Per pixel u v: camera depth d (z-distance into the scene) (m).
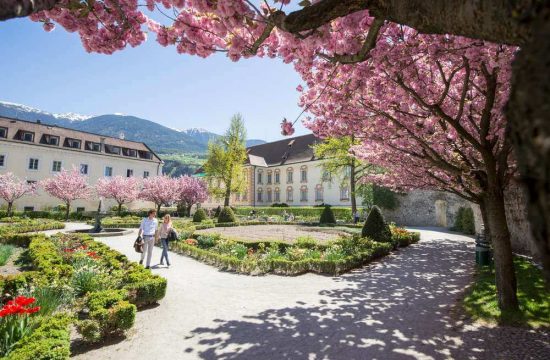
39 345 3.70
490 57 4.45
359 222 28.23
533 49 0.95
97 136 45.25
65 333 4.14
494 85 5.25
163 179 35.00
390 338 5.01
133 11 3.93
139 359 4.41
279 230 21.80
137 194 35.16
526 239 11.35
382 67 5.20
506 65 4.38
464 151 7.54
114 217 31.42
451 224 28.84
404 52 4.80
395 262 11.59
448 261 11.70
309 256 10.94
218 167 36.06
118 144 46.69
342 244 12.81
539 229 0.89
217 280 8.95
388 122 6.83
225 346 4.79
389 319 5.87
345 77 5.93
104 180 35.69
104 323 4.93
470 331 5.19
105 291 5.97
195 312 6.31
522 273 8.46
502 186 5.98
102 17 3.81
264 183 56.66
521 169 0.95
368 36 3.09
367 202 33.34
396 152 8.30
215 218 34.59
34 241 12.51
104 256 10.05
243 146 37.25
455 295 7.39
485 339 4.86
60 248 11.50
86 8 3.42
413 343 4.81
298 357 4.42
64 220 31.98
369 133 7.30
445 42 4.64
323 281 8.87
